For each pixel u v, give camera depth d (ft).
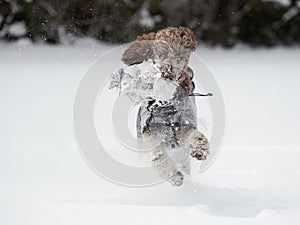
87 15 232.53
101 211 49.26
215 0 259.39
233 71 190.90
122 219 47.01
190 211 48.98
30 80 161.27
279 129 92.89
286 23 268.62
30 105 119.24
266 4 266.57
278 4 267.59
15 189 58.29
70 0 231.91
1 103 122.11
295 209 51.39
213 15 259.60
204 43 260.21
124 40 231.91
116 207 50.47
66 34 233.35
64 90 141.08
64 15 233.76
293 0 267.80
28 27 239.30
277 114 108.58
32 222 46.29
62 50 225.97
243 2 264.72
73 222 46.29
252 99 129.29
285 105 120.57
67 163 71.41
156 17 242.58
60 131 90.99
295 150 77.41
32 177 64.28
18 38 239.30
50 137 86.28
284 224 45.60
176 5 247.50
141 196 56.95
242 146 79.92
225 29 262.47
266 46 272.10
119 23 233.14
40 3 236.43
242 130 91.86
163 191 58.75
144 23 236.02
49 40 237.04
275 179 63.21
